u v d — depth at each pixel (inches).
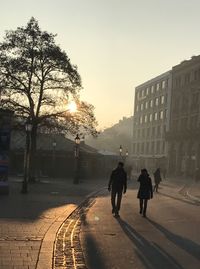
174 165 3900.1
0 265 333.4
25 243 422.9
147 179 724.0
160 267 370.6
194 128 3526.1
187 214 761.6
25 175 1049.5
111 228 576.1
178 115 3927.2
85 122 1567.4
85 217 681.0
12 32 1471.5
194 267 373.1
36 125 1491.1
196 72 3663.9
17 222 561.9
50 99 1509.6
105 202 955.3
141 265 375.2
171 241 492.7
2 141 956.0
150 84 4793.3
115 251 429.4
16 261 348.5
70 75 1514.5
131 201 997.2
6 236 456.1
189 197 1202.0
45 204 820.6
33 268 328.8
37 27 1477.6
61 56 1486.2
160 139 4407.0
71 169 2185.0
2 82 1460.4
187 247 459.2
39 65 1476.4
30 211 692.1
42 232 494.0
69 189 1309.1
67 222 612.7
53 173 2085.4
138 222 642.2
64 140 2252.7
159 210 819.4
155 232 553.9
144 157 4840.1
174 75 4065.0
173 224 630.5
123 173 721.6
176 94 4001.0
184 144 3718.0
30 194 1034.7
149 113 4793.3
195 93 3641.7
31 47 1476.4
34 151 1496.1
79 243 461.1
